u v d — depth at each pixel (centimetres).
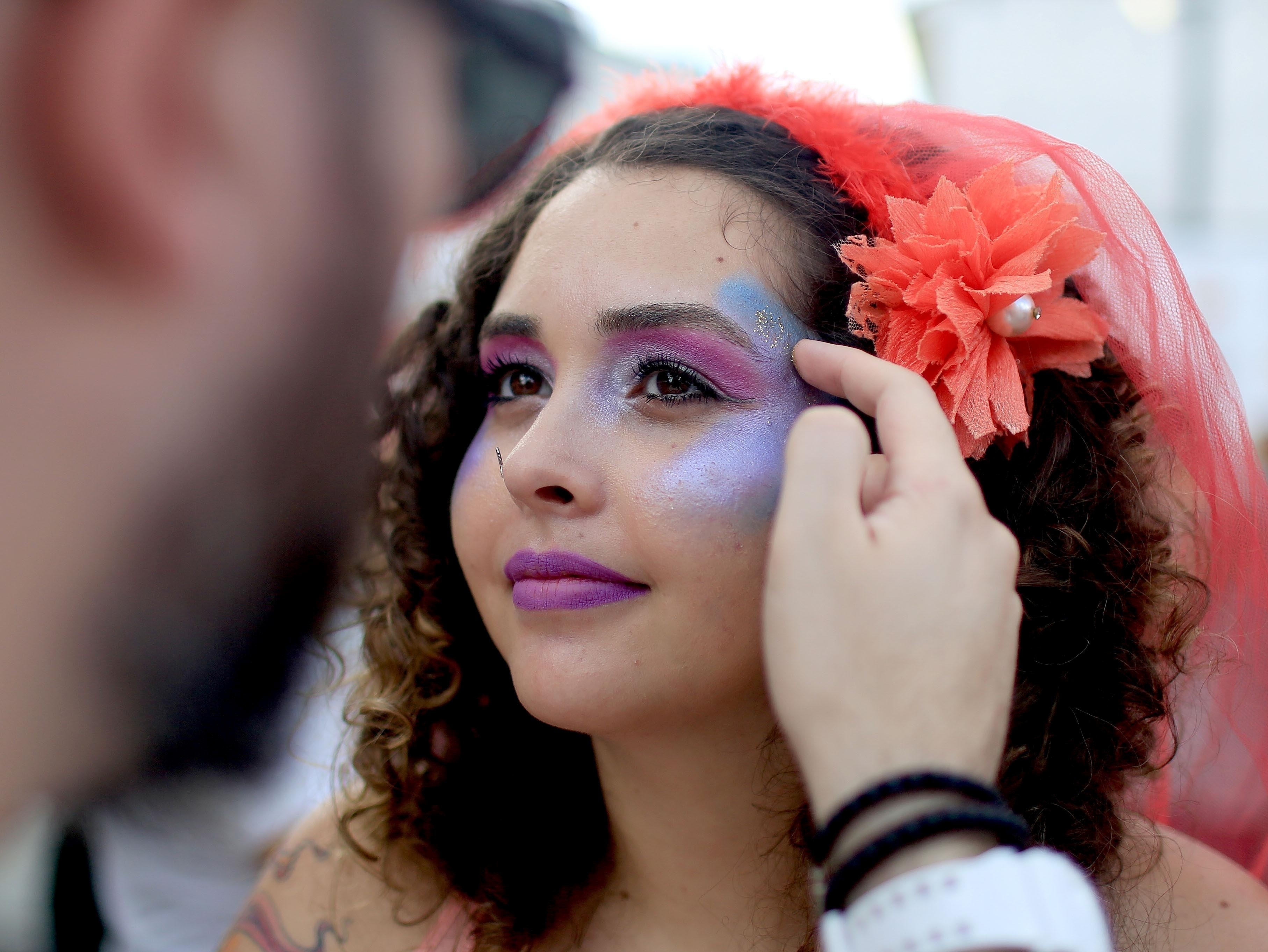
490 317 94
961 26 221
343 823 104
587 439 84
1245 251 218
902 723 55
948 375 83
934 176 96
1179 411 96
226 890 111
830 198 94
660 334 85
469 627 112
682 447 83
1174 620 97
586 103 109
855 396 76
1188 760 110
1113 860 88
